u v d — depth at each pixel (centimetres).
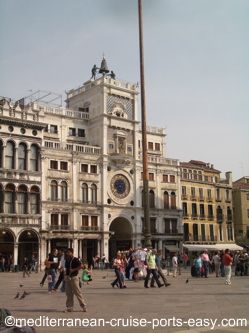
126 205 7156
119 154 7081
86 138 7275
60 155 6506
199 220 8456
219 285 2812
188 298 2038
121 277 2669
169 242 7650
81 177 6688
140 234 7262
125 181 7231
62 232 6312
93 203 6756
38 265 5834
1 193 5841
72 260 1619
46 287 2839
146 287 2641
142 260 3225
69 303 1620
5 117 5950
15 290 2614
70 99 7894
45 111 6831
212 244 8531
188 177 8475
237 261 4144
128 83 7550
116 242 7488
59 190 6431
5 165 5938
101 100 7181
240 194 9475
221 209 8944
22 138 6122
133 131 7506
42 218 6150
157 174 7700
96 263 6375
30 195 6106
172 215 7762
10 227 5825
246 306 1734
